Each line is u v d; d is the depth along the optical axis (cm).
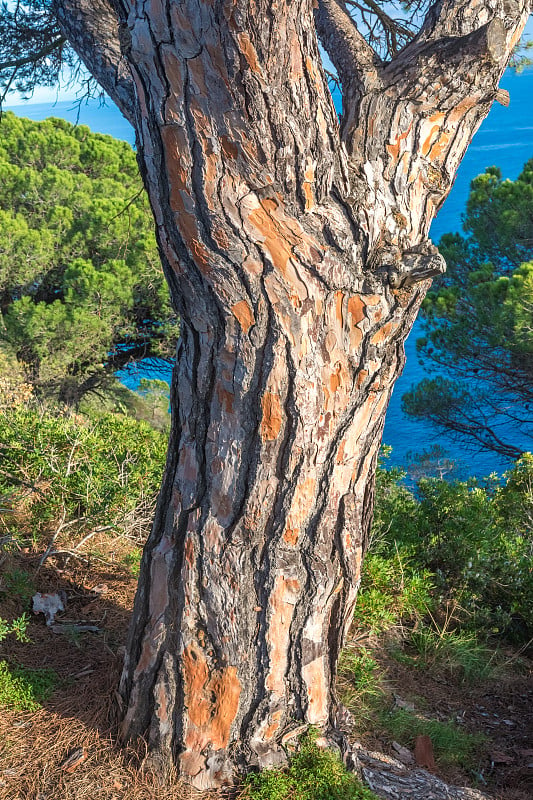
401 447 2236
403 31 376
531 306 905
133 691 241
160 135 189
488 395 1103
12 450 427
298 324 207
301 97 189
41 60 399
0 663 275
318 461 222
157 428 1415
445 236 1178
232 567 225
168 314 1411
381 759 279
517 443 1370
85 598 349
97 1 249
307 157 195
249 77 179
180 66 180
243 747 235
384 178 221
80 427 479
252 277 201
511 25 237
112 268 1333
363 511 254
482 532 457
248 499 220
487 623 420
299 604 233
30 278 1340
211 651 229
